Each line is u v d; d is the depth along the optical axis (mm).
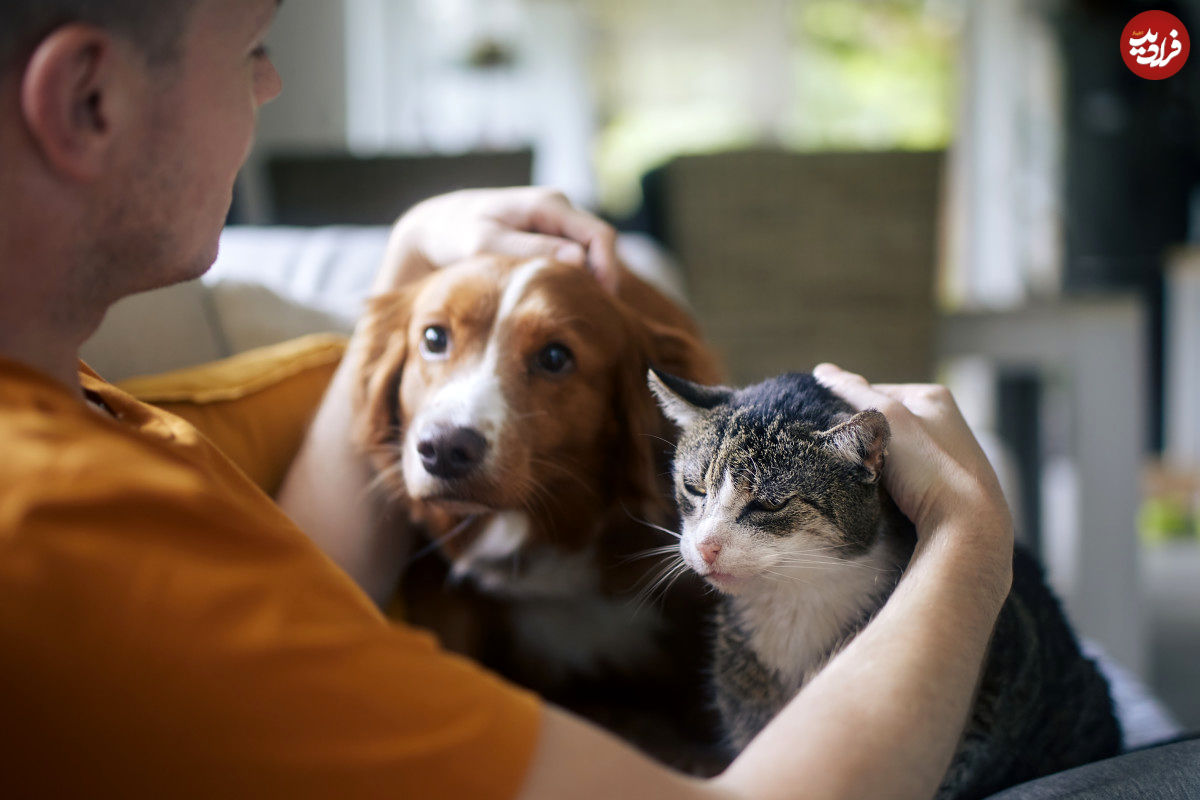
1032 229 4883
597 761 490
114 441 474
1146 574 3393
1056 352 2400
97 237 536
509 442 954
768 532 923
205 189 574
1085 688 953
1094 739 935
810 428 933
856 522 897
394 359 1051
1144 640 2340
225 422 1027
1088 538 2352
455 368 983
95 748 425
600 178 5207
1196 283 4219
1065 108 4617
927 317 2410
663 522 1051
